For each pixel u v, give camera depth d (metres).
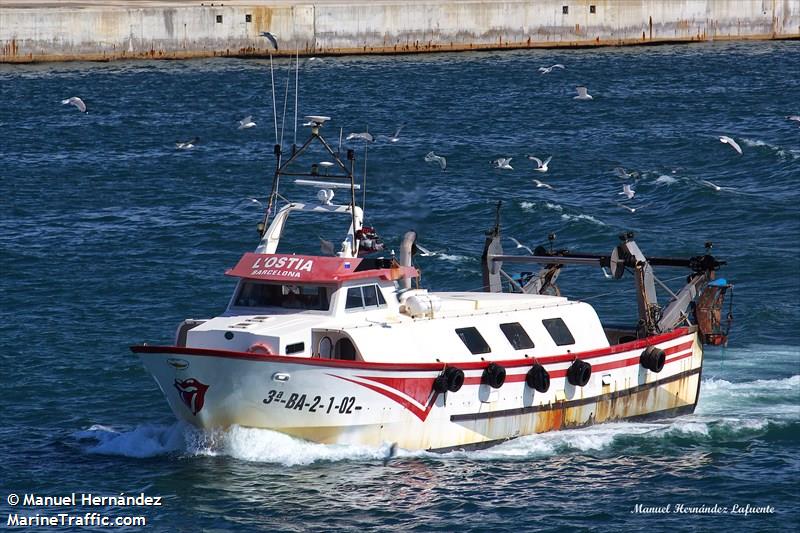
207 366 102.19
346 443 105.69
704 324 124.81
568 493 103.06
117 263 191.00
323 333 104.44
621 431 116.62
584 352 114.12
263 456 105.50
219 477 103.56
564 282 179.62
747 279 183.12
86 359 141.12
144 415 123.25
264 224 112.31
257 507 99.06
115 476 105.75
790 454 113.25
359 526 96.44
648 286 122.00
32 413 123.44
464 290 183.00
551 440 112.88
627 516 99.44
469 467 106.75
